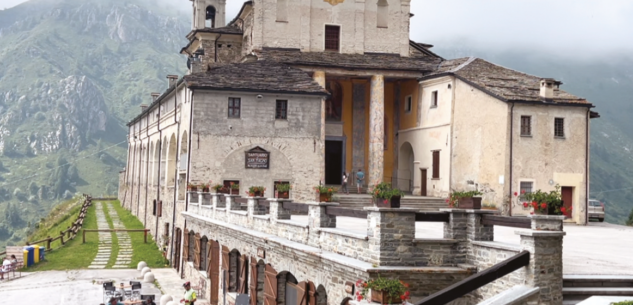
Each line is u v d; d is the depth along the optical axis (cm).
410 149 5125
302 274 1920
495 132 4062
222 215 3034
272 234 2247
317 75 4675
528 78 4431
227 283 2867
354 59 4866
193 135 3925
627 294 1415
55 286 3797
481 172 4159
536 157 4031
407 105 5072
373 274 1425
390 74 4816
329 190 1873
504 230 2650
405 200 4284
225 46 5516
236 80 4038
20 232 17638
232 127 3988
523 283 1316
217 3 6206
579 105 4091
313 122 4112
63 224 7000
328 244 1759
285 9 4950
